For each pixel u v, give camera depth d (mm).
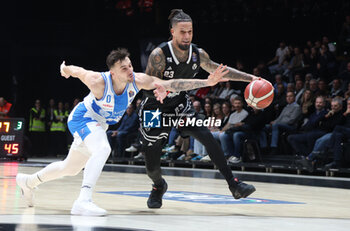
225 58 18391
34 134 19641
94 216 4219
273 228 3785
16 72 21734
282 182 9406
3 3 21781
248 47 18047
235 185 5000
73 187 7203
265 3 18016
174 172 11500
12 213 4309
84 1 21984
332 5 16734
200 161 13016
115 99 4512
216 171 11867
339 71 13906
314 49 14969
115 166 13648
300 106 12516
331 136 10906
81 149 4605
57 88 21719
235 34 18297
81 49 21656
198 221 4082
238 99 12789
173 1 19969
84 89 21547
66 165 4719
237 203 5699
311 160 11109
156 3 20312
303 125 12016
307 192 7523
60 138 19141
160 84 4531
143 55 18641
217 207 5227
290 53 15891
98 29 21547
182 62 5055
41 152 19688
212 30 18703
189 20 4934
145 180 9203
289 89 12789
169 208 5047
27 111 21609
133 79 4516
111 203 5395
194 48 5090
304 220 4336
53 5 22047
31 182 4781
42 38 21688
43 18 22047
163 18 20141
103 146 4430
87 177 4344
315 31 16938
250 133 12422
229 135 12609
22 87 21734
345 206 5680
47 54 21641
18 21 21875
